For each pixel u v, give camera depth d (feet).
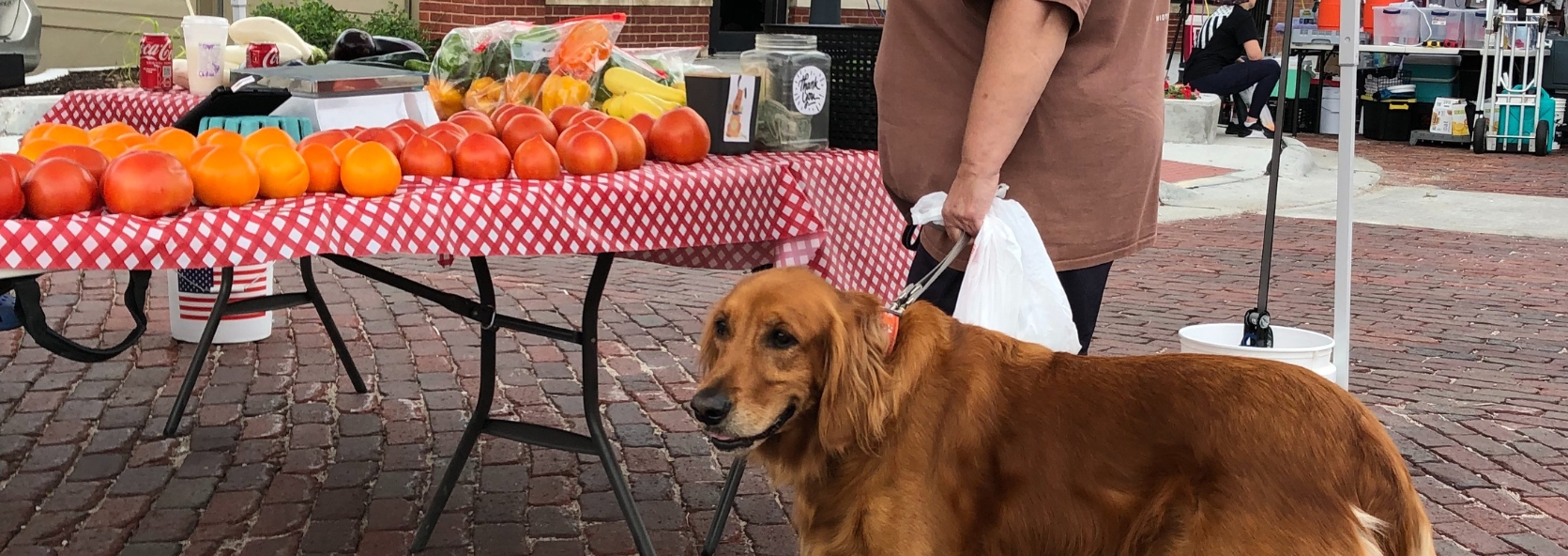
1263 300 14.21
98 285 22.62
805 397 8.46
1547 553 13.02
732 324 8.40
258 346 19.33
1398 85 54.54
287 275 23.85
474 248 9.85
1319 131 56.95
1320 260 28.96
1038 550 8.50
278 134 9.91
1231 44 49.98
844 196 12.89
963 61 10.73
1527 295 25.82
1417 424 17.15
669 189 10.94
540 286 23.98
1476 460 15.75
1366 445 7.88
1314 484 7.76
